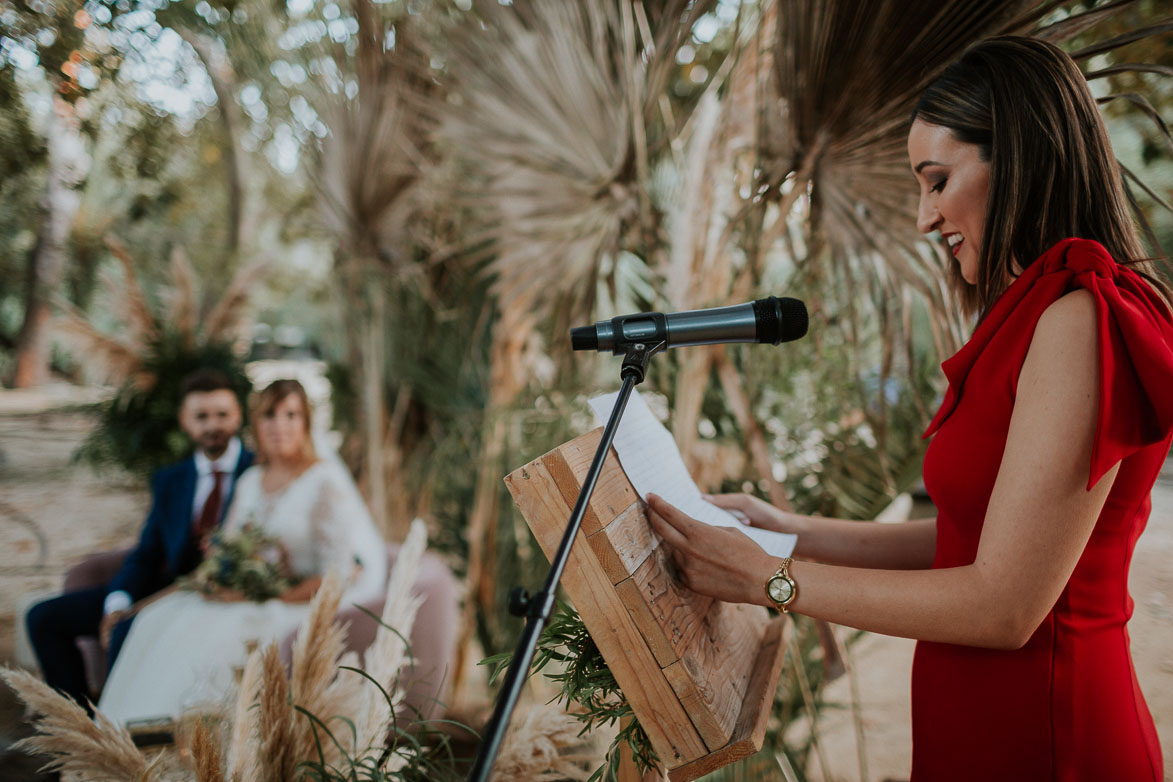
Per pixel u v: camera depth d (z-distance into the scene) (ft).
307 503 9.09
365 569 9.11
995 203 3.26
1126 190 4.05
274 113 18.72
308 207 19.98
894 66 5.41
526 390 11.07
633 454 3.59
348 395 14.58
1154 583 13.56
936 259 5.69
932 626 2.90
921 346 8.00
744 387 8.04
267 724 3.84
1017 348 3.03
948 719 3.39
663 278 8.45
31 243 31.94
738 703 3.39
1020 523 2.78
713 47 9.87
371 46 11.05
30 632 9.65
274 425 9.41
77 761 3.76
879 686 11.34
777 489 7.40
